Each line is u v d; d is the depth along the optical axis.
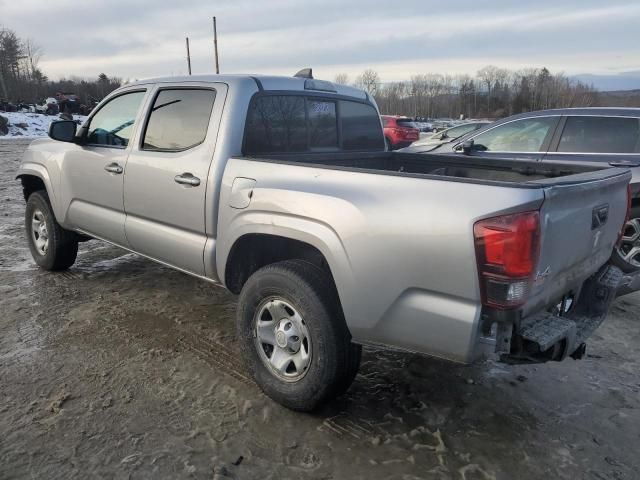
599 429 2.88
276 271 2.88
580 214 2.56
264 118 3.59
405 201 2.45
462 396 3.19
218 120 3.40
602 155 5.44
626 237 4.94
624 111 5.50
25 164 5.17
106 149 4.20
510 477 2.50
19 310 4.24
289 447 2.67
